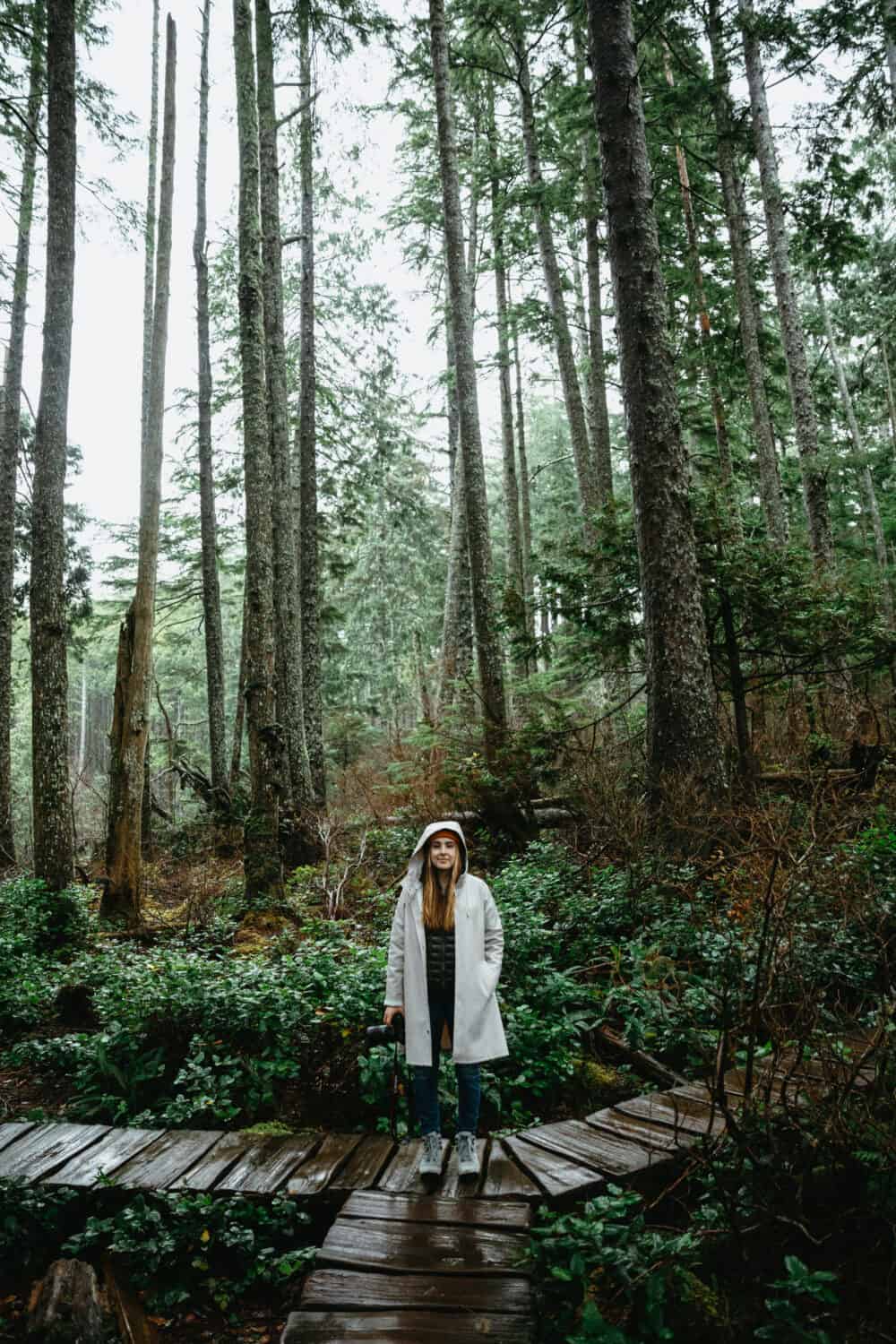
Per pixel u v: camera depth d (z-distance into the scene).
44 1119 5.27
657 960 5.08
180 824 18.70
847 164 15.16
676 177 19.05
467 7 15.80
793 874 4.24
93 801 22.09
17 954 8.30
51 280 10.07
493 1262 3.38
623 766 10.38
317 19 13.19
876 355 28.48
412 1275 3.33
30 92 14.70
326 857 11.22
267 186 14.98
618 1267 3.23
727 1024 3.49
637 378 9.41
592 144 17.59
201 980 6.00
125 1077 5.56
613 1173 3.95
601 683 16.55
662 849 7.69
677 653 8.99
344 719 25.08
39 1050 6.07
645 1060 5.43
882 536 25.33
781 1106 3.75
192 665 35.62
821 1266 3.42
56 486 10.07
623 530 11.14
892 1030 3.45
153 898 12.87
